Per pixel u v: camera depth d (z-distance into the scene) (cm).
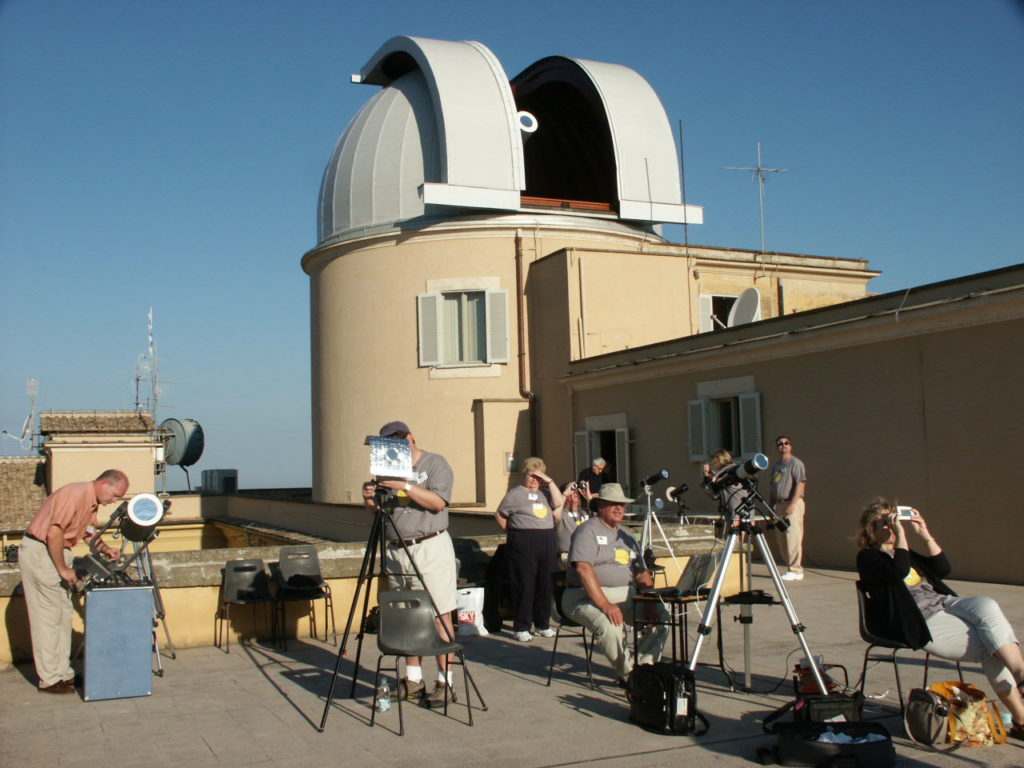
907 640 565
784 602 611
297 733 588
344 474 2241
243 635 883
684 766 522
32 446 3114
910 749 544
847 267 2231
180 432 3325
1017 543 1096
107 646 677
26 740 577
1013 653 555
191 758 540
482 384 2086
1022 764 517
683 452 1633
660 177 2223
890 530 603
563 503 980
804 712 563
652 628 707
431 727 601
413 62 2450
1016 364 1101
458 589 927
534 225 2102
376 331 2189
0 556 1522
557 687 706
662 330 2012
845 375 1327
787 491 1217
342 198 2292
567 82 2347
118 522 793
